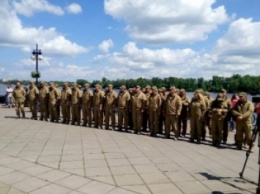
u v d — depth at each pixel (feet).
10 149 28.32
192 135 34.71
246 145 32.22
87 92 44.70
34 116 51.31
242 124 30.48
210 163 24.84
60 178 20.24
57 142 31.94
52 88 48.88
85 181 19.71
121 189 18.38
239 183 19.88
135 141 33.71
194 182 19.86
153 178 20.51
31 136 35.22
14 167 22.58
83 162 24.18
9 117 53.21
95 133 38.55
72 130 40.47
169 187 18.83
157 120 37.88
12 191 17.84
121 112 41.16
